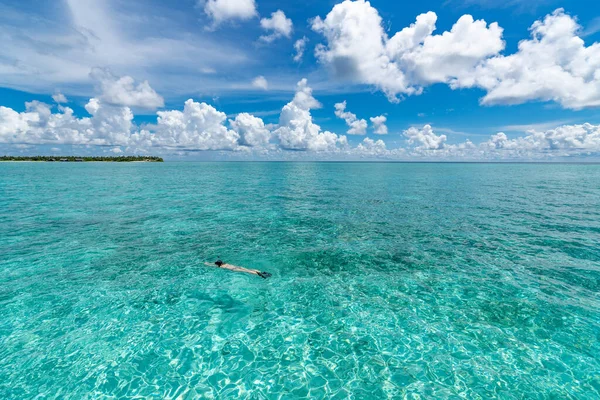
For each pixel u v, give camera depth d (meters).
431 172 66.94
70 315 6.71
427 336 6.04
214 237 12.68
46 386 4.78
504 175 55.12
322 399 4.59
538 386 4.75
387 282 8.44
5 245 11.30
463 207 19.48
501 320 6.53
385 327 6.37
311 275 8.94
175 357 5.47
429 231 13.55
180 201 22.02
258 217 16.58
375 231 13.62
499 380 4.89
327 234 13.16
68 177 43.28
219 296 7.66
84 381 4.89
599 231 13.32
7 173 51.56
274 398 4.62
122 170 65.88
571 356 5.39
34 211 17.58
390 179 44.59
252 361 5.41
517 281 8.37
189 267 9.45
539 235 12.77
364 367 5.24
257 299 7.54
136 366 5.25
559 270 9.07
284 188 31.58
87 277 8.64
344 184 36.22
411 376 5.02
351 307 7.16
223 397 4.63
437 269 9.27
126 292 7.80
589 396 4.55
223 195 25.56
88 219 15.70
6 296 7.48
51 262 9.70
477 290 7.88
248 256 10.45
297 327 6.39
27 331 6.12
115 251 10.81
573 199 22.73
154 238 12.46
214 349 5.70
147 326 6.38
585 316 6.60
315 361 5.40
